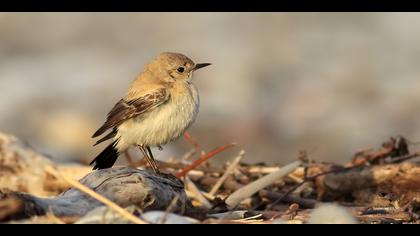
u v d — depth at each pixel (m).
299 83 19.80
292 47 21.97
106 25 24.33
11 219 5.90
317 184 9.10
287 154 16.06
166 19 24.42
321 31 23.12
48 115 17.66
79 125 16.75
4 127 17.17
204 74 20.02
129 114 9.12
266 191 8.91
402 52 21.58
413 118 17.42
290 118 17.62
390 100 18.45
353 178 8.90
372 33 23.00
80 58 22.17
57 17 24.70
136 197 6.62
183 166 10.11
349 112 17.77
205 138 16.50
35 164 9.85
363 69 20.47
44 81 20.22
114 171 6.93
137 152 13.88
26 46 23.12
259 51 21.77
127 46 22.91
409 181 8.71
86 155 15.59
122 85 20.02
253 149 16.22
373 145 16.06
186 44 22.58
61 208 6.22
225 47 22.03
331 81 19.86
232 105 18.22
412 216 7.23
